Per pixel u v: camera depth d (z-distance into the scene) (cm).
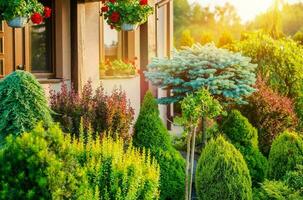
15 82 604
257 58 1404
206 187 691
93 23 1121
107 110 817
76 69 1060
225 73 988
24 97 603
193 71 970
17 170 385
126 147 818
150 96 849
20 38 1014
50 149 404
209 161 694
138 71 1227
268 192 643
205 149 711
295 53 1434
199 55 988
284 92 1393
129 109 858
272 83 1389
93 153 568
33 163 385
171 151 838
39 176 382
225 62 977
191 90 980
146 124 832
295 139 767
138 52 1288
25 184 382
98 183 531
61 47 1062
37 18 798
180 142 1234
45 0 1055
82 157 562
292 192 640
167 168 820
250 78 990
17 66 1008
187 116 752
